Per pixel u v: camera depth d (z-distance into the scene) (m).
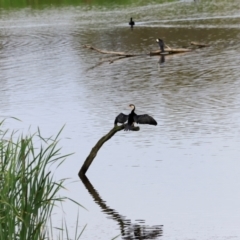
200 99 33.16
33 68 43.50
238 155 23.88
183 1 83.25
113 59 46.28
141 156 24.28
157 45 51.47
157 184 21.48
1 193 13.45
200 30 57.72
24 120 30.25
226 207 19.42
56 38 56.22
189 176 22.03
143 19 67.25
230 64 42.09
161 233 17.98
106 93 35.62
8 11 80.06
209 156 23.92
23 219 13.37
